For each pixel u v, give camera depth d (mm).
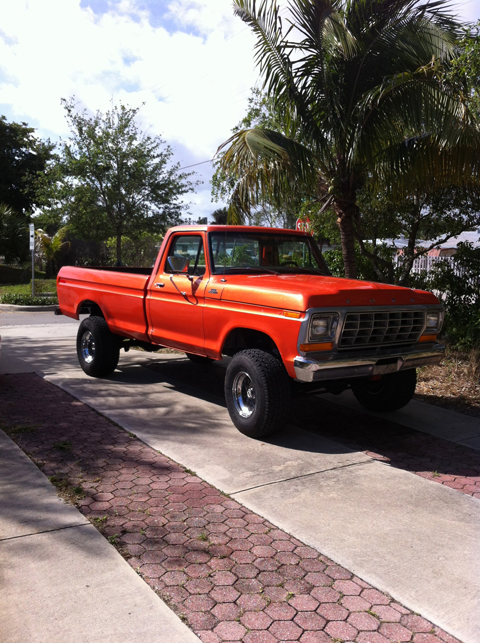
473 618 2607
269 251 6098
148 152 21203
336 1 7684
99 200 21375
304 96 8141
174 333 6066
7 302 18875
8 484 3971
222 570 2977
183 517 3549
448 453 4805
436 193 9562
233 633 2502
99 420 5531
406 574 2949
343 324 4578
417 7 7543
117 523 3457
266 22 7840
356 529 3422
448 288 10359
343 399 6566
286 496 3859
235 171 7652
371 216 10414
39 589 2760
